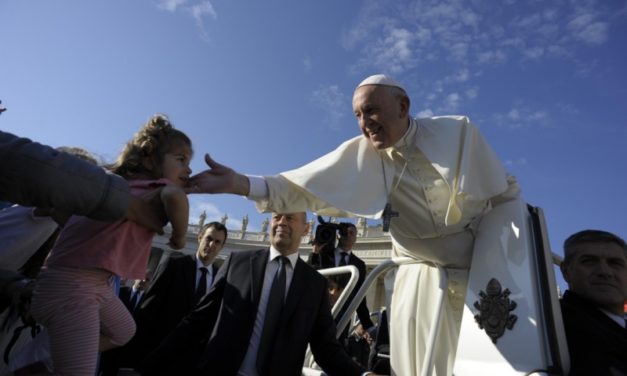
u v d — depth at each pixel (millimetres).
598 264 2150
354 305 2934
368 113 2445
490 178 2396
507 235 2150
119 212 1446
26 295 2160
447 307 2592
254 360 2648
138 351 4438
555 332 1801
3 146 1283
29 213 2459
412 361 2629
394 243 2914
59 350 1655
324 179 2469
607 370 1837
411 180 2576
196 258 5055
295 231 2916
